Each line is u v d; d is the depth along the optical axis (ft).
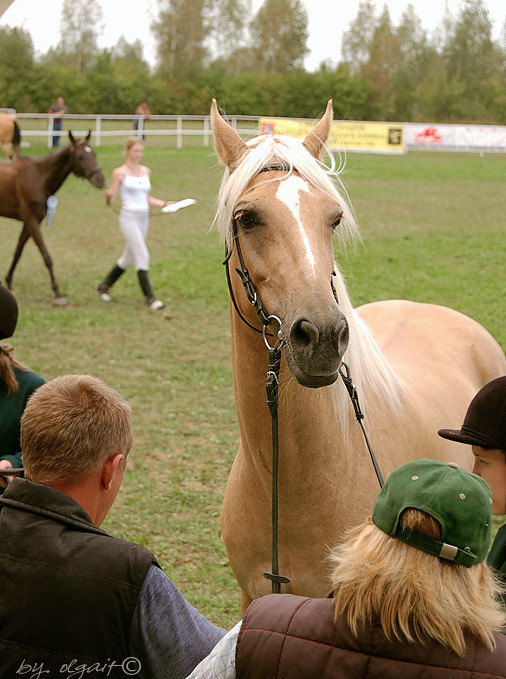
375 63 177.37
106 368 22.02
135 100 109.70
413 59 192.54
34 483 5.15
